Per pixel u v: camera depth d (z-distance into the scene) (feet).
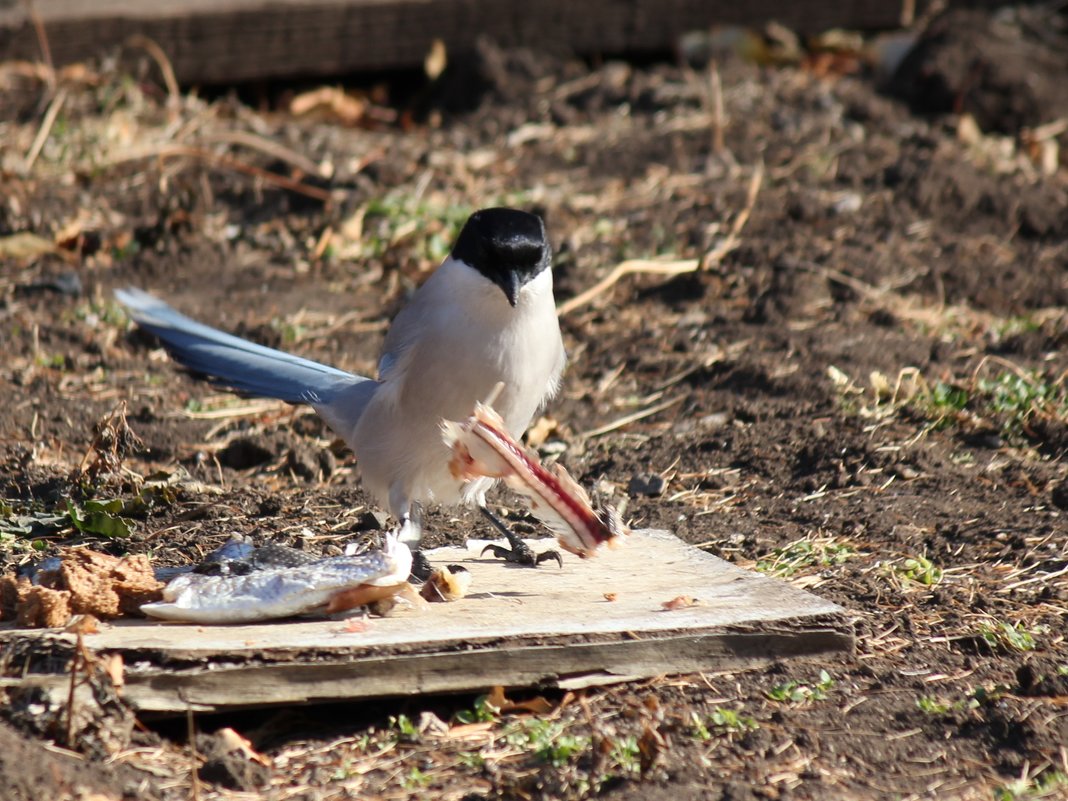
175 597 24.32
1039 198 54.95
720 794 20.43
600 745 21.50
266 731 23.18
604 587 26.91
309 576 24.67
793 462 36.19
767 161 59.41
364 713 23.85
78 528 30.96
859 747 22.27
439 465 29.78
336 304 47.96
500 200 54.80
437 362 28.81
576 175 58.34
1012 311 46.68
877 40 73.92
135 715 21.99
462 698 24.14
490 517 29.94
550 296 29.68
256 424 39.04
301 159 57.67
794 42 73.41
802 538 31.76
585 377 42.63
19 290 47.73
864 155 59.47
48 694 21.66
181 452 36.83
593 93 66.69
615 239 52.11
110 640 22.79
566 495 26.05
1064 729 22.72
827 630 25.21
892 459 35.76
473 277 28.63
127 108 61.52
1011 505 33.27
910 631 26.76
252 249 52.21
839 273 48.83
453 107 67.97
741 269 49.55
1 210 52.49
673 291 48.78
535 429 37.99
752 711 23.44
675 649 24.48
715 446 37.29
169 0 65.72
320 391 30.78
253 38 65.57
